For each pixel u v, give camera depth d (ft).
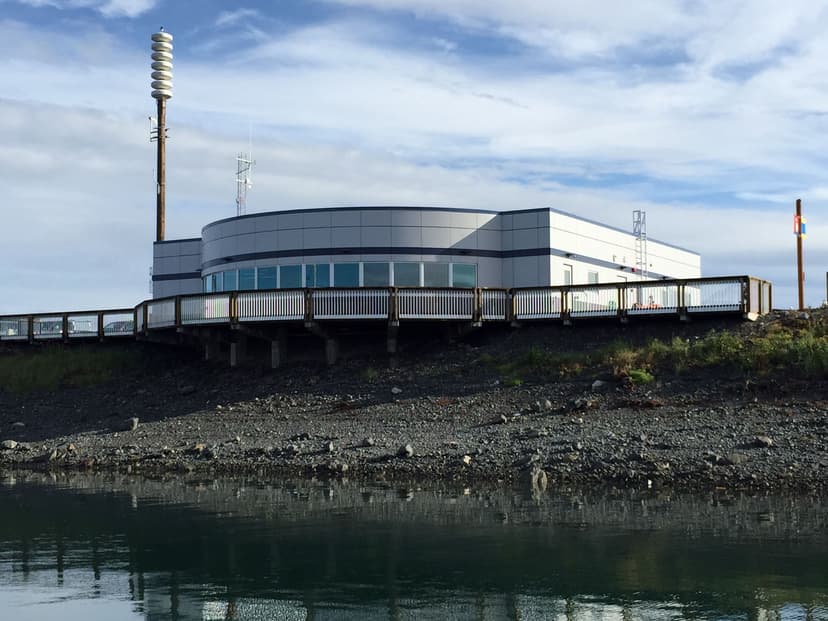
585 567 58.39
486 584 55.62
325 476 97.30
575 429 101.71
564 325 130.41
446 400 117.29
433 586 55.47
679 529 67.87
